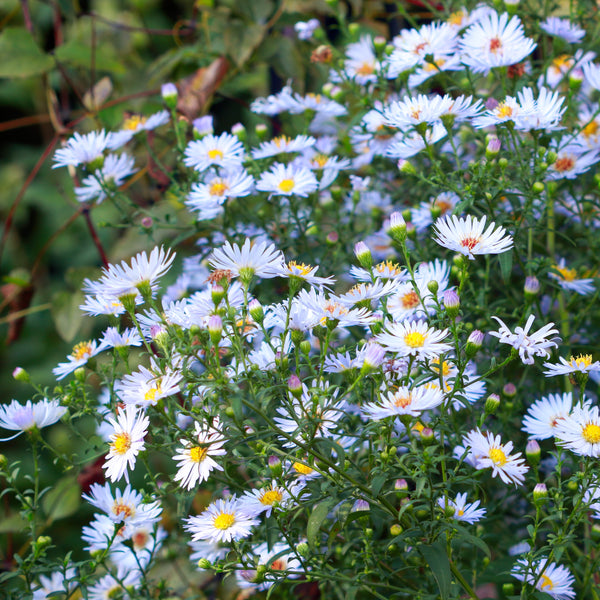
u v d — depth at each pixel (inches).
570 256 31.0
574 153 29.6
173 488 27.0
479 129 29.8
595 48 31.8
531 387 29.3
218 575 29.7
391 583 27.9
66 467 27.6
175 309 26.5
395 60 29.7
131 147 33.1
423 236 30.8
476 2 31.7
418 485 25.4
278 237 30.6
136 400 25.3
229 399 25.0
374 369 25.2
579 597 27.4
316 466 25.8
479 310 28.4
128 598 28.7
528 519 29.0
